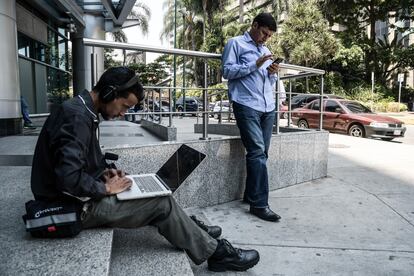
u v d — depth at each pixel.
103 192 2.01
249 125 3.71
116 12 13.18
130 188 2.22
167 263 2.16
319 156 5.43
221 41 34.03
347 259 2.87
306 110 14.12
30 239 2.00
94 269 1.69
